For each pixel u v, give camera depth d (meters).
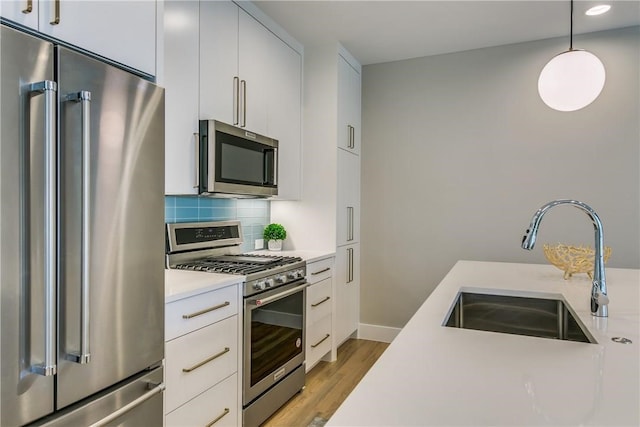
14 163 1.04
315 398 2.67
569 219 3.25
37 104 1.09
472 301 1.96
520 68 3.38
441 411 0.74
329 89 3.32
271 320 2.37
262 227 3.40
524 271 2.45
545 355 1.04
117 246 1.32
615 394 0.81
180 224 2.46
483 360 1.00
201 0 2.24
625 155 3.09
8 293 1.03
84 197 1.17
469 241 3.56
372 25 3.03
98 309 1.26
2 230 1.02
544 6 2.73
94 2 1.33
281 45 3.05
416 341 1.15
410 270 3.76
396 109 3.79
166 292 1.68
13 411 1.05
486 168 3.50
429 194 3.69
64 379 1.16
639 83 3.05
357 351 3.57
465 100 3.55
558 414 0.73
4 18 1.08
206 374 1.87
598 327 1.30
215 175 2.24
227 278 2.00
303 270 2.71
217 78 2.36
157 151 1.47
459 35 3.22
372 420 0.70
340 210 3.42
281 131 3.05
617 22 2.98
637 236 3.07
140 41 1.50
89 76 1.23
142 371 1.46
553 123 3.29
